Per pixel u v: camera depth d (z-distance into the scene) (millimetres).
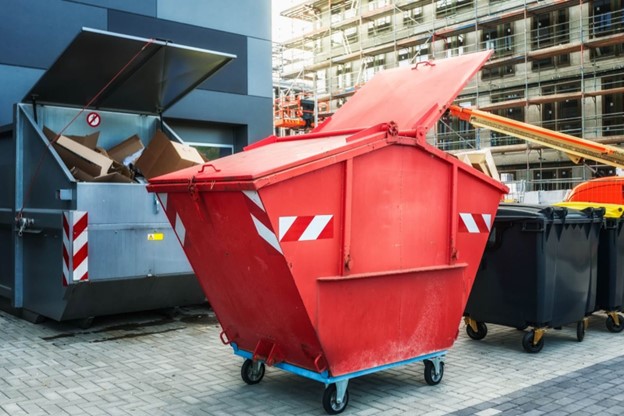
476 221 5227
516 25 29625
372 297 4465
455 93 5023
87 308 6895
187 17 11094
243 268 4312
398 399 4719
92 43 6660
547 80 28594
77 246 6379
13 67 9195
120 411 4414
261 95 12203
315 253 4086
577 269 6680
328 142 4711
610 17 26672
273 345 4613
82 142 7664
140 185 6934
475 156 12953
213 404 4594
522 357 6133
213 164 4668
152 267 7039
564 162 27516
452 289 5066
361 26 36250
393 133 4461
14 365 5621
